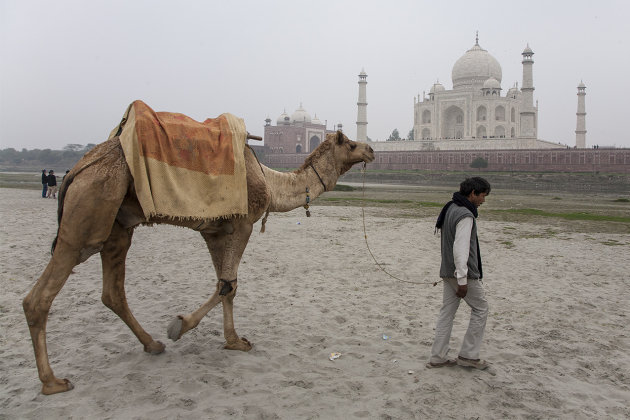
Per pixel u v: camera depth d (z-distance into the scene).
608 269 8.40
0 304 5.59
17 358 4.13
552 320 5.54
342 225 14.26
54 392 3.49
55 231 11.42
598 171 61.81
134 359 4.16
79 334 4.75
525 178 58.16
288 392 3.66
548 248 10.63
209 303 4.26
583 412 3.46
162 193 3.68
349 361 4.31
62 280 3.48
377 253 9.59
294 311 5.69
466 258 3.87
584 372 4.16
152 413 3.28
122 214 3.82
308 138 108.44
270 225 13.73
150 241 10.35
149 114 3.73
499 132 84.50
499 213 19.94
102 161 3.57
